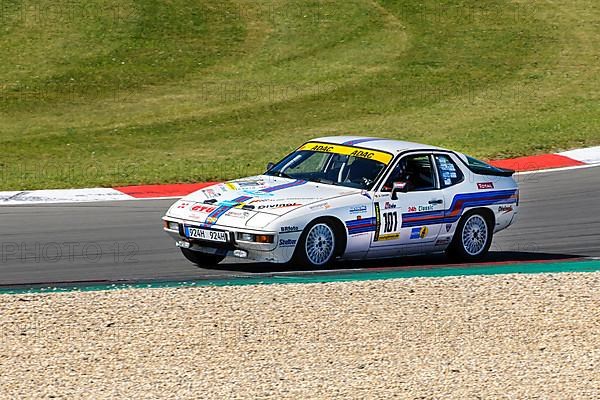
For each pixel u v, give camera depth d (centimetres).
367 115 9812
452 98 10369
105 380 3250
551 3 13525
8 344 3591
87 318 3891
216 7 12850
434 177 5053
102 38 11825
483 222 5197
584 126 9262
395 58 11575
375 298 4200
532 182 7356
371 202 4791
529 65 11469
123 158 8319
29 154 8456
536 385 3269
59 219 6078
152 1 12812
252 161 8188
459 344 3669
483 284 4472
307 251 4650
